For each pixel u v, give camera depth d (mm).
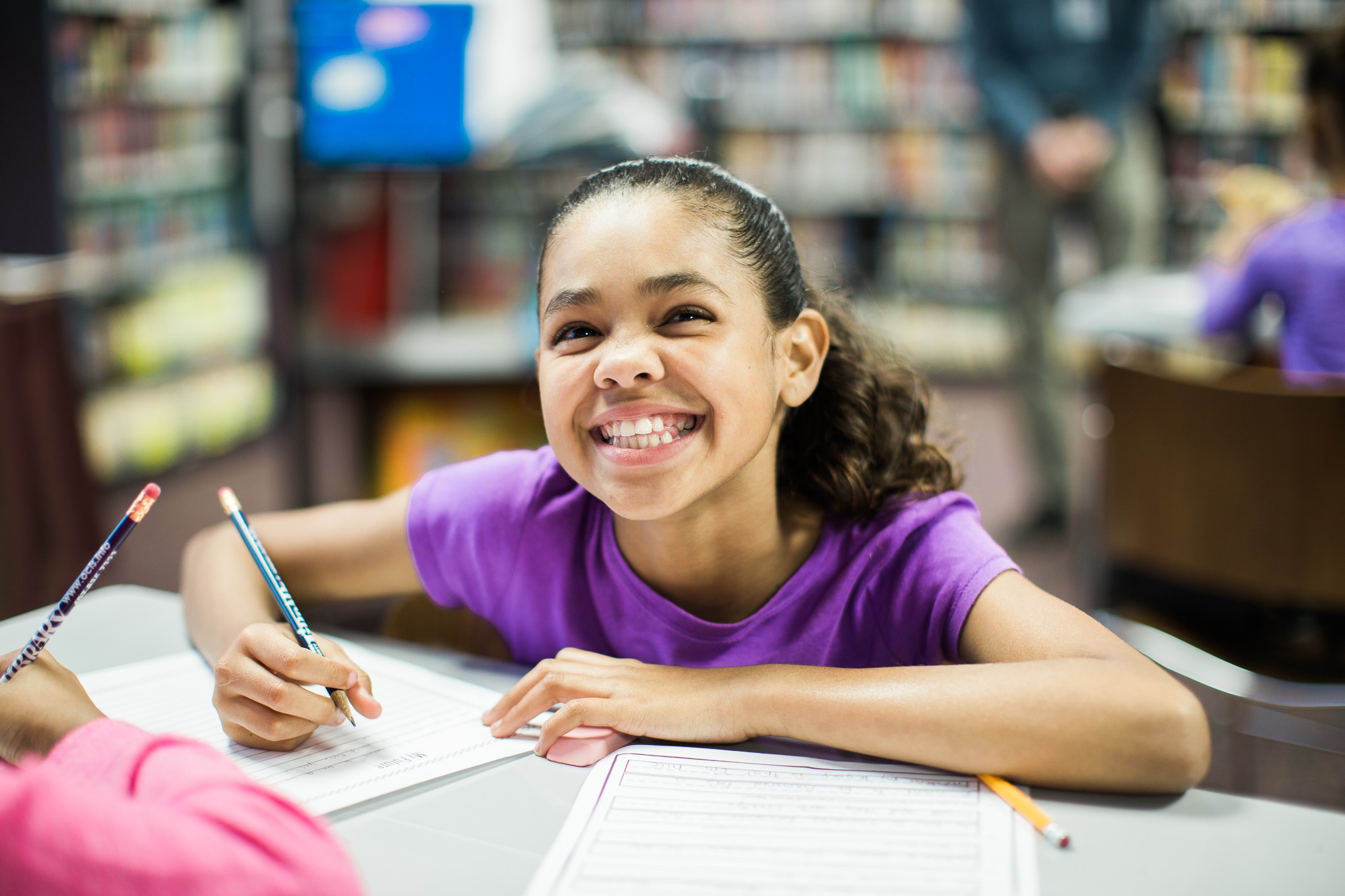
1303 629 1804
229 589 970
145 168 3859
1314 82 1886
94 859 504
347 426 3084
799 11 5434
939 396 1191
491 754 768
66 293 2396
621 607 980
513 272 3025
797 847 643
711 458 839
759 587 969
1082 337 2385
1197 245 5043
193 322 4090
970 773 734
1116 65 3393
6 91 2553
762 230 893
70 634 1010
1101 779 715
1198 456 1679
